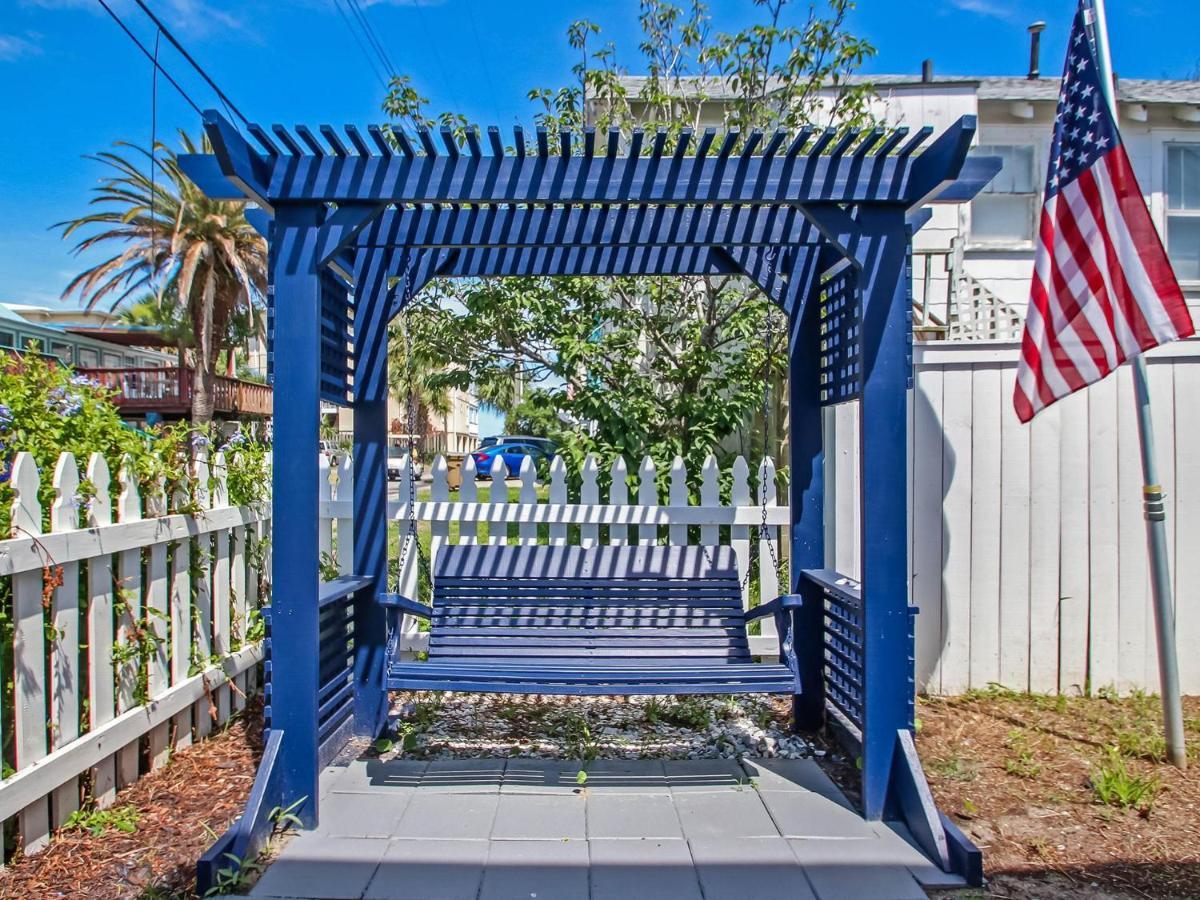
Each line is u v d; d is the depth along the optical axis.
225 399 21.52
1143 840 2.62
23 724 2.39
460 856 2.51
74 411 3.06
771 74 6.74
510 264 3.62
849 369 3.28
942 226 9.52
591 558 3.81
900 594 2.76
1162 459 4.02
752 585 4.84
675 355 6.86
